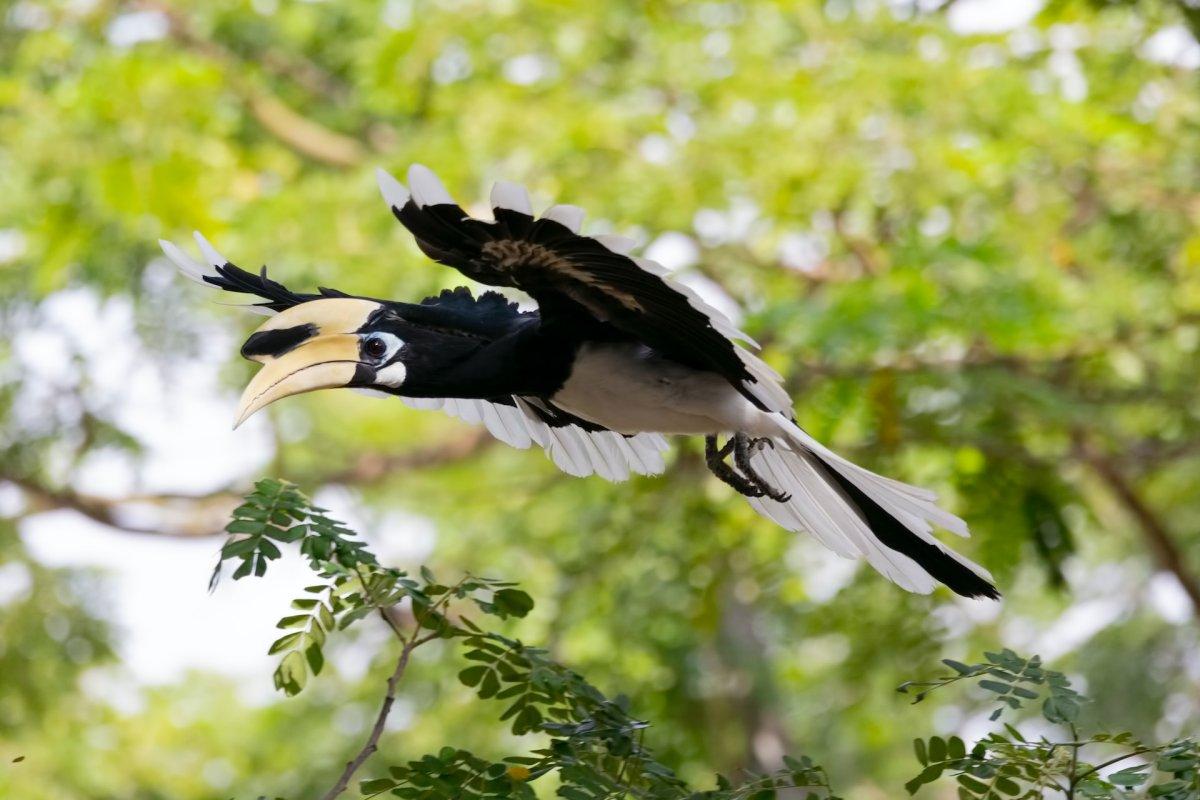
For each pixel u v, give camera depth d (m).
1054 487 12.76
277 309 5.72
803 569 14.39
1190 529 16.48
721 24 13.70
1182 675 17.77
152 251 14.62
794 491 5.77
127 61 13.50
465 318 5.34
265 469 15.41
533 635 13.96
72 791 16.08
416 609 4.85
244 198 13.61
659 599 13.96
